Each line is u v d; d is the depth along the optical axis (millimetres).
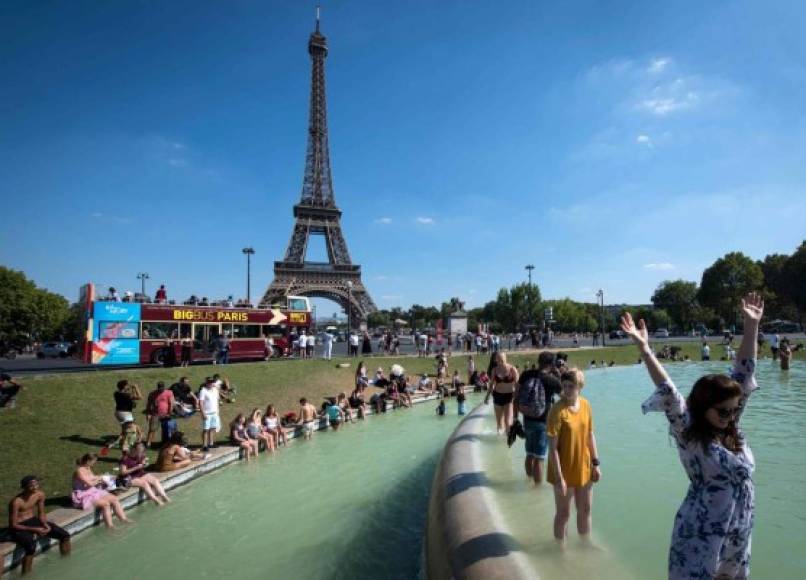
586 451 5910
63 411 18312
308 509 11633
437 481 8711
